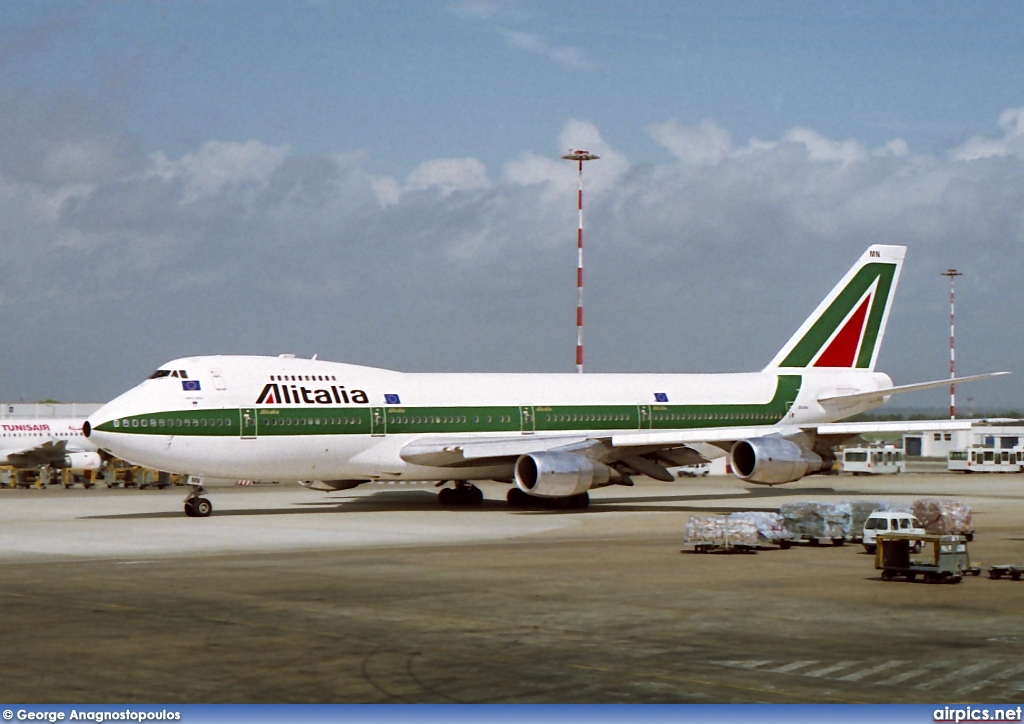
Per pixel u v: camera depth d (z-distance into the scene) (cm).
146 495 11212
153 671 2984
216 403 8175
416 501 9950
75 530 7181
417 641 3384
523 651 3244
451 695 2731
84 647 3288
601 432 9725
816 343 10875
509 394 9469
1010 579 4825
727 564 5325
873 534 5781
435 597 4259
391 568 5169
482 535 6838
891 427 8744
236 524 7638
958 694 2767
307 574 4950
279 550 5969
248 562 5412
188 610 3950
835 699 2709
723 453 9625
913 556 5378
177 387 8119
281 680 2883
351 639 3416
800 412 10681
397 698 2700
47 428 13738
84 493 11700
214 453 8150
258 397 8338
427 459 8825
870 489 12025
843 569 5144
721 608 4012
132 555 5744
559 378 9838
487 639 3419
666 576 4878
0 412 18900
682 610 3969
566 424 9588
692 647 3309
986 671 3012
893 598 4272
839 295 10962
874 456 15800
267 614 3862
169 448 7994
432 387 9169
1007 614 3916
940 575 4703
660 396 10075
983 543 6353
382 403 8838
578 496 9044
